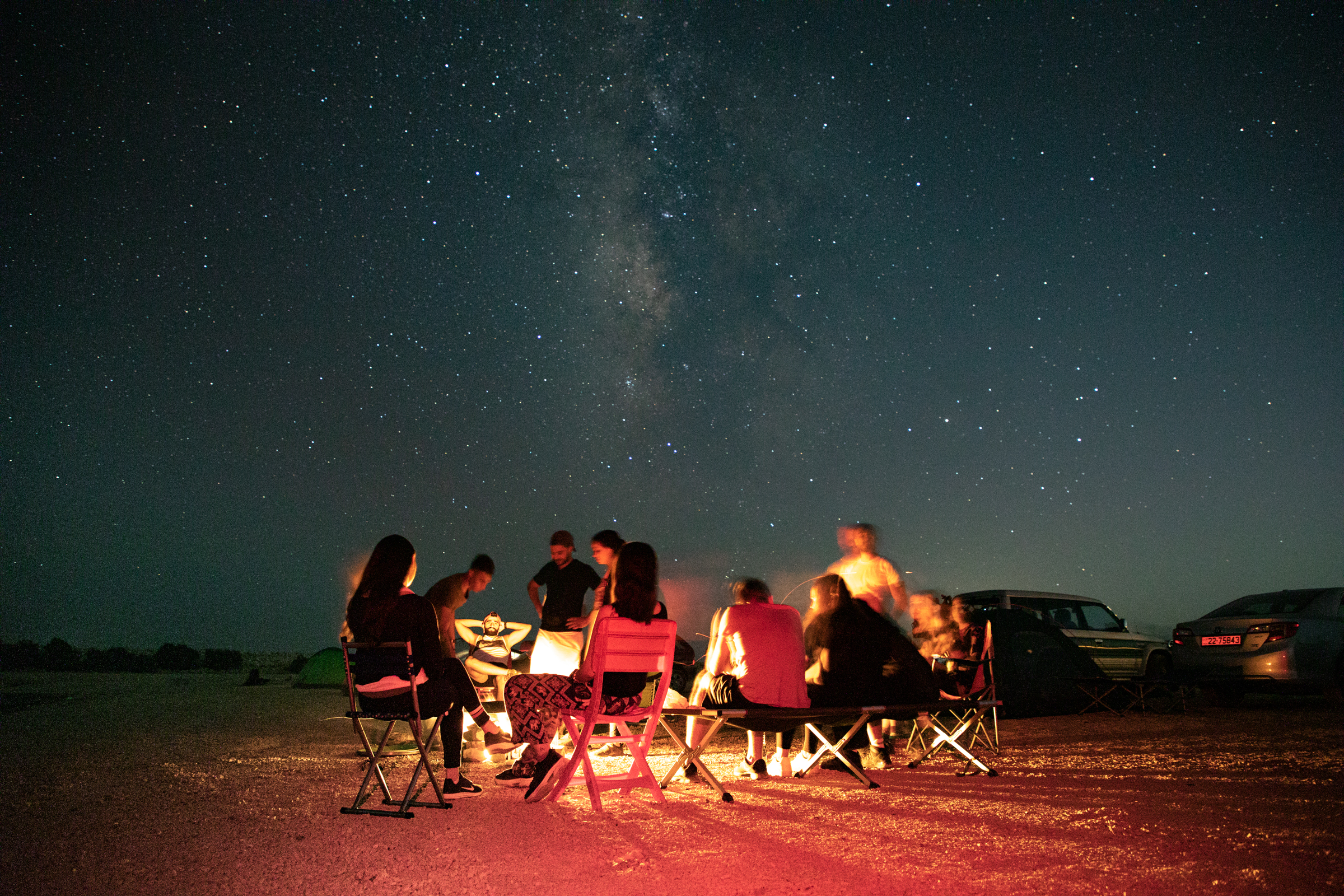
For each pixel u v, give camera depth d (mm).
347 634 4719
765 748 7402
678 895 3059
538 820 4328
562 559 7105
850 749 5746
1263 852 3543
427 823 4266
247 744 7477
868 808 4574
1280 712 9883
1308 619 10234
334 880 3271
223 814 4504
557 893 3096
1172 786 5148
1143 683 9945
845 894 3055
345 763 6391
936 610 8289
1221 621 10625
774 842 3811
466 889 3158
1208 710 10352
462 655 7312
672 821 4281
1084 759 6332
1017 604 11633
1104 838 3826
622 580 5023
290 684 15109
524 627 7598
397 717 4621
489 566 6816
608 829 4117
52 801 4898
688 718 5848
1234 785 5137
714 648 5664
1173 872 3266
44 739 7723
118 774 5816
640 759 4988
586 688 5008
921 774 5777
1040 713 10305
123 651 20656
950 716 10062
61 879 3307
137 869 3451
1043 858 3498
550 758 4906
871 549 7379
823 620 6016
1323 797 4730
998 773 5746
